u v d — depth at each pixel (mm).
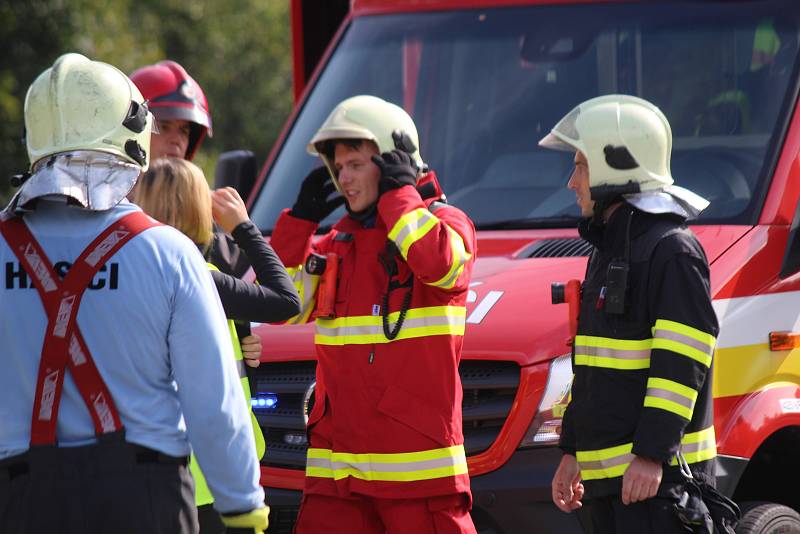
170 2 53719
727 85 14469
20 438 7309
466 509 10164
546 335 11312
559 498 10297
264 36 57875
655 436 9117
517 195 14312
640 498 9258
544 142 10375
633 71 14953
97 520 7168
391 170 9898
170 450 7395
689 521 9203
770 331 12211
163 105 13297
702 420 9672
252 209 15086
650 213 9602
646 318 9484
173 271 7465
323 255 10531
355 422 10047
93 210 7527
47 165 7566
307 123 15852
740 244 12438
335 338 10289
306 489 10453
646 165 9695
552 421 11070
